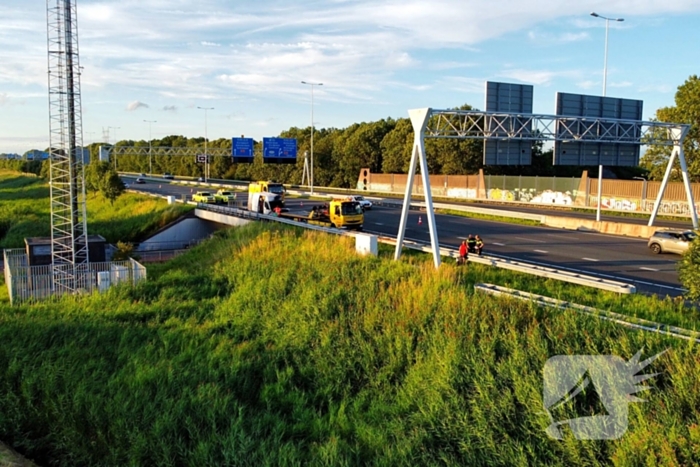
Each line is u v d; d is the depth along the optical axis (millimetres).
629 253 27719
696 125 46844
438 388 13039
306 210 52906
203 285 25672
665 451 9438
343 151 94938
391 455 11391
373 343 16125
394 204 58719
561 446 10586
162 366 16109
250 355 17375
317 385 15297
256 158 111000
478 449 11328
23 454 13008
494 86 27719
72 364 16531
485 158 28516
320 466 11281
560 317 14070
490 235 34656
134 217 55562
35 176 128625
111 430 12906
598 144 31406
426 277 19328
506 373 12516
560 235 34656
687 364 11086
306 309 19281
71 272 30141
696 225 31172
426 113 22328
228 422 13328
